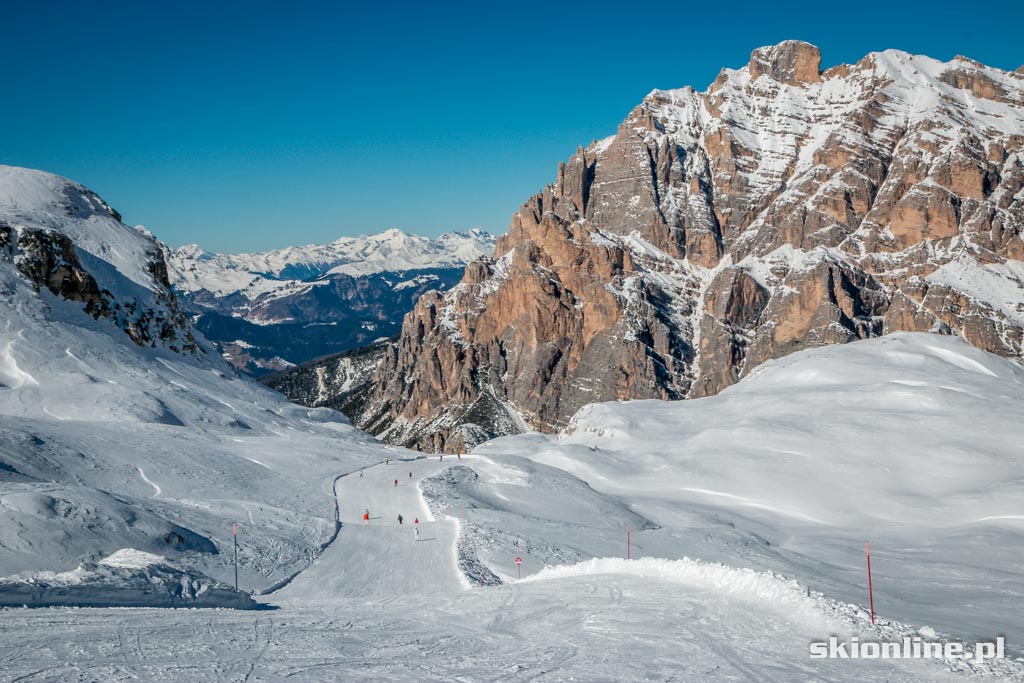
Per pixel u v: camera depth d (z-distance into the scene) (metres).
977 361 162.38
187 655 24.42
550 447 157.62
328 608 35.62
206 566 53.09
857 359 164.75
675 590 33.50
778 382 170.00
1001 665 21.81
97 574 36.09
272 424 157.00
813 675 21.20
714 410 162.25
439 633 28.22
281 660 23.94
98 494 57.75
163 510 63.47
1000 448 114.25
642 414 171.38
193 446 107.38
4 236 161.62
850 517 100.56
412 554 63.50
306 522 73.38
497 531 70.56
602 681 21.11
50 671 22.17
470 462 121.38
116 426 112.12
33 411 122.56
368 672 22.42
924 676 20.97
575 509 94.06
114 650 24.91
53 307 158.62
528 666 22.86
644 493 118.31
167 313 192.62
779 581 31.45
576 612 30.39
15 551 44.91
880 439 122.31
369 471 113.31
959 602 46.16
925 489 106.38
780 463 119.75
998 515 93.56
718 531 83.25
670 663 22.67
